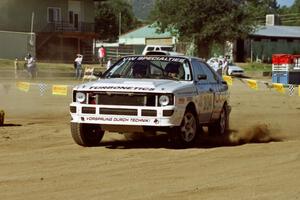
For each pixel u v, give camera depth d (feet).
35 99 85.10
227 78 93.35
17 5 210.38
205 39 219.00
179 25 218.18
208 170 34.42
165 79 43.75
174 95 40.32
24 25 212.02
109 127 41.04
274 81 139.85
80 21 226.99
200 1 214.69
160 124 39.93
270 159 38.19
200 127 45.29
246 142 47.88
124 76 44.93
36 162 36.35
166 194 28.71
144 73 44.70
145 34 291.58
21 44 197.67
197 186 30.40
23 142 44.37
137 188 29.81
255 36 258.37
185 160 37.47
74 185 30.35
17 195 28.32
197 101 43.73
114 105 40.52
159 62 45.32
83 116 41.24
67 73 156.04
